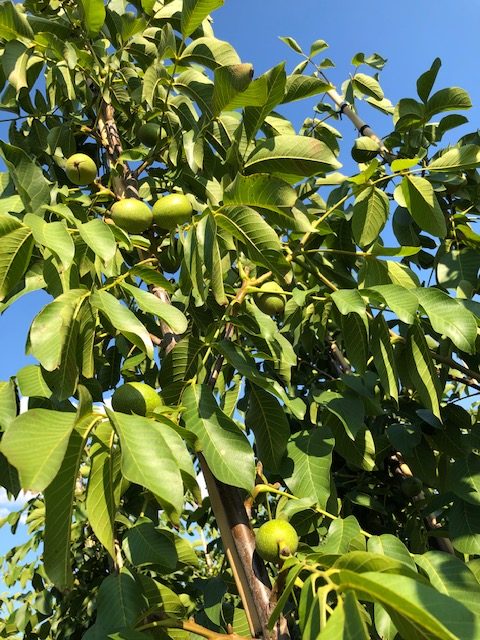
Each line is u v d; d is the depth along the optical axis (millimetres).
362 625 734
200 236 1635
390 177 2070
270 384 1652
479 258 2824
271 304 2113
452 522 2211
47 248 1537
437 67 2914
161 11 2805
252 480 1406
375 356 1902
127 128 2965
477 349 2523
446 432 2658
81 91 2832
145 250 2203
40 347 1316
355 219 2115
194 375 1763
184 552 2184
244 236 1699
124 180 2477
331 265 2607
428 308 1783
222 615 2186
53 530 1071
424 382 1888
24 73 2334
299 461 1816
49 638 4242
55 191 2227
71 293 1434
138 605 1555
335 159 1819
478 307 2156
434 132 3289
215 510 1583
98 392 1931
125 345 2592
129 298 2568
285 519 1627
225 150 2312
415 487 3086
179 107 2412
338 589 880
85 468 3543
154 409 1466
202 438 1449
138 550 1763
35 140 2754
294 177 1894
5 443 960
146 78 2250
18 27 2314
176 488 1045
